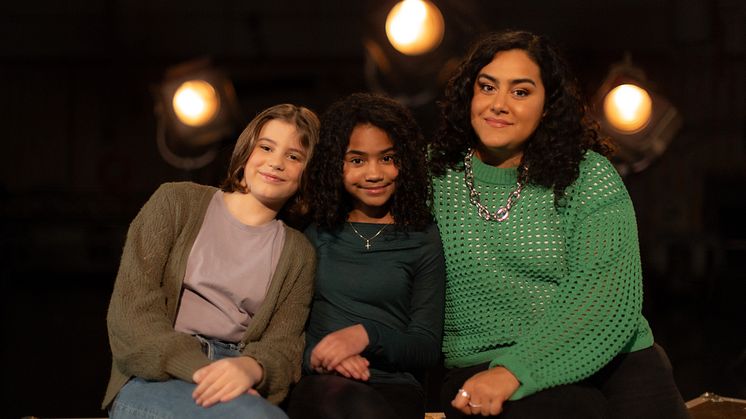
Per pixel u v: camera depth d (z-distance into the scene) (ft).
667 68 27.61
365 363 6.86
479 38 7.59
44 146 30.32
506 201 7.25
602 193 7.13
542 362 6.60
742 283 23.84
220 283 7.13
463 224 7.32
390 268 7.29
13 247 27.25
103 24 30.04
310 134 7.34
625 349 7.41
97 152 30.22
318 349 6.88
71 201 29.09
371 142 7.25
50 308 21.21
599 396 6.88
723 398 9.43
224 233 7.27
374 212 7.55
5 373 14.44
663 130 13.34
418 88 14.52
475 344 7.24
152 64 30.14
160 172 30.09
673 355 16.06
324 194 7.37
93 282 26.13
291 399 6.92
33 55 30.17
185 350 6.68
